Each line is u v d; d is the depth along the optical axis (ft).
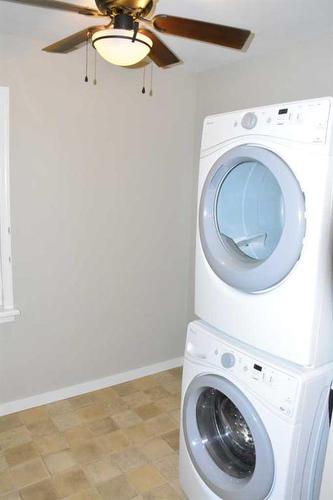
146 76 9.01
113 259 9.30
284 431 4.35
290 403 4.31
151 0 4.32
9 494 6.28
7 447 7.36
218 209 5.37
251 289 4.75
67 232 8.58
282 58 7.80
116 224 9.20
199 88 9.78
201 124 9.82
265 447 4.54
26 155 7.86
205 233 5.33
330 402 4.51
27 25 6.91
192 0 5.80
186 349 5.72
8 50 7.38
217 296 5.32
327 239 4.18
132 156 9.15
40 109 7.85
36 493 6.31
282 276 4.39
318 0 5.73
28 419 8.25
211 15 6.31
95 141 8.59
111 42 4.62
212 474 5.32
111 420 8.28
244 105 8.71
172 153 9.77
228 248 5.27
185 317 10.79
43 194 8.17
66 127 8.19
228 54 8.28
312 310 4.26
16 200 7.90
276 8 6.03
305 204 4.17
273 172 4.39
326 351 4.53
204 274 5.51
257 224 5.36
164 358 10.60
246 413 4.71
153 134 9.37
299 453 4.44
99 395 9.27
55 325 8.77
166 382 9.95
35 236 8.23
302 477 4.58
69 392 9.14
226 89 9.07
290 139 4.27
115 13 4.54
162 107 9.39
